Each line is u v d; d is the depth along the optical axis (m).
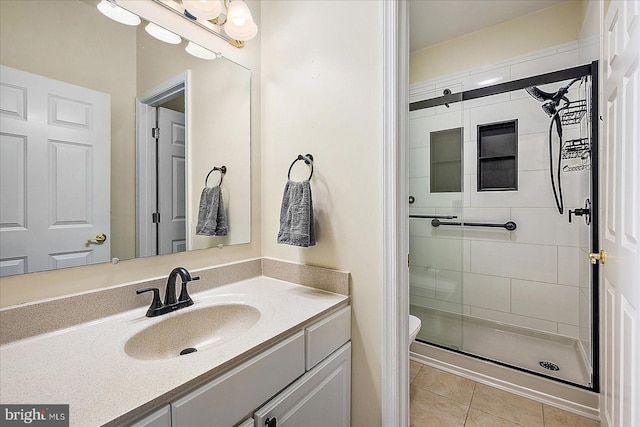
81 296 0.92
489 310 2.27
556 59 1.96
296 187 1.24
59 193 0.90
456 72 2.34
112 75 1.01
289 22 1.41
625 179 0.91
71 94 0.92
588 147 1.71
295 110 1.39
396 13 1.09
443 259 2.15
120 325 0.92
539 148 2.05
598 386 1.50
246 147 1.46
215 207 1.33
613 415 1.09
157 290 1.01
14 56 0.82
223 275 1.33
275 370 0.86
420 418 1.54
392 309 1.12
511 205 2.17
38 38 0.86
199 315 1.08
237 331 1.09
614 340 1.06
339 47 1.24
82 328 0.90
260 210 1.54
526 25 2.07
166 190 1.16
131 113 1.05
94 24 0.96
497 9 2.01
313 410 1.00
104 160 0.99
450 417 1.55
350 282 1.22
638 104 0.78
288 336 0.92
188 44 1.22
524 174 2.11
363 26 1.17
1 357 0.73
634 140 0.82
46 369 0.68
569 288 1.96
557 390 1.60
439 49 2.41
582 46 1.78
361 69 1.17
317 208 1.32
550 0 1.92
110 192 1.00
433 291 2.18
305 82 1.35
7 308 0.79
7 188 0.81
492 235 2.25
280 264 1.43
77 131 0.93
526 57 2.07
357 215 1.20
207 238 1.30
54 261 0.89
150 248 1.11
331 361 1.10
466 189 2.34
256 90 1.50
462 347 2.02
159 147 1.13
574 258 1.94
